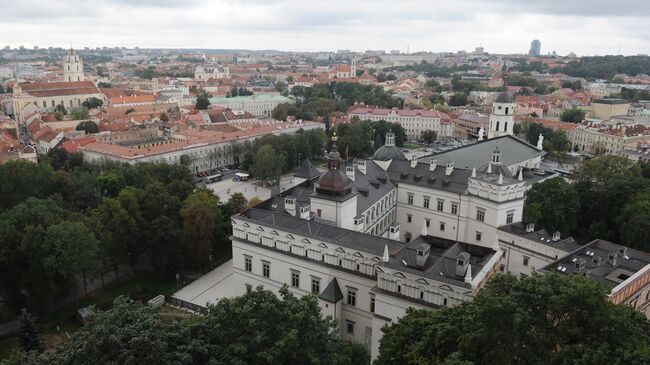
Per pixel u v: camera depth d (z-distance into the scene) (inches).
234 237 5014.8
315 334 2691.9
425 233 4340.6
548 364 2445.9
